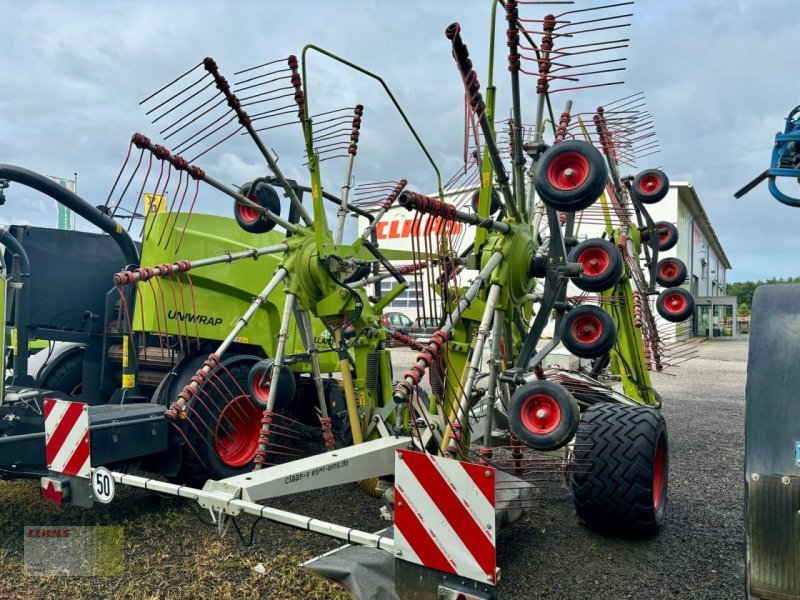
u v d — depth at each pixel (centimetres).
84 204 430
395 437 329
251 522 375
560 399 266
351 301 368
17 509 396
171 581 295
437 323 299
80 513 389
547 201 261
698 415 774
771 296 205
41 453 343
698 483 463
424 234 291
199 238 450
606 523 340
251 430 452
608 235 567
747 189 276
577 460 339
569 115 362
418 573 204
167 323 436
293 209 423
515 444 370
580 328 346
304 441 552
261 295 358
